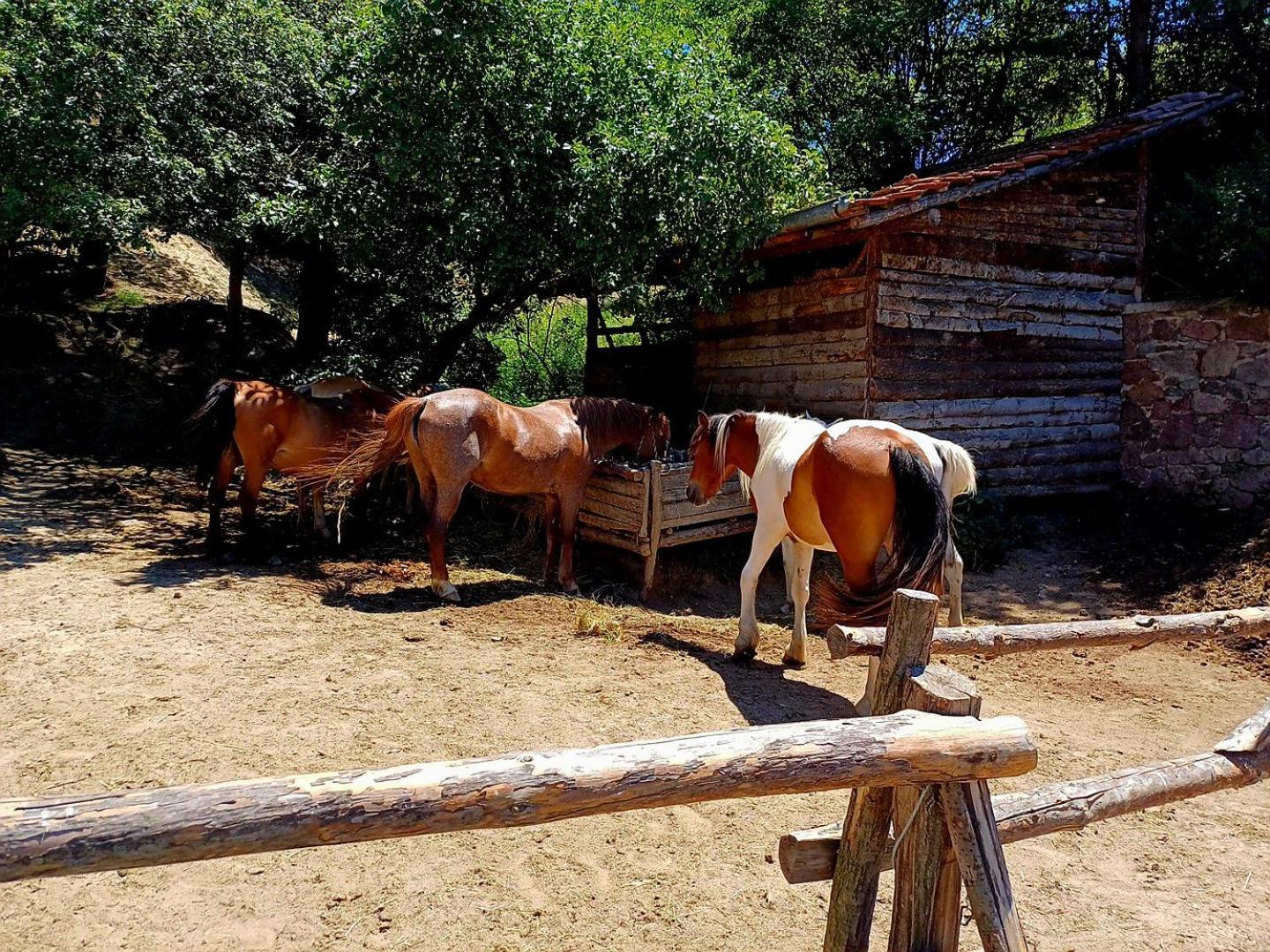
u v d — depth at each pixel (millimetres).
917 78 15109
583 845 3195
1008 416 8195
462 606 5910
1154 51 12203
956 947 1986
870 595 4008
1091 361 8547
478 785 1442
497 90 7598
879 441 4387
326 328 11930
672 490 6516
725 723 4219
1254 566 6402
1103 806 2314
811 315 8289
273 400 6801
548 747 3832
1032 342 8289
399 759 3641
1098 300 8531
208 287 15258
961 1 13953
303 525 7855
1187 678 5297
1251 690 5105
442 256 8375
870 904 2025
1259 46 10375
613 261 7527
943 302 7871
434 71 7527
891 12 13875
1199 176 9180
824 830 2113
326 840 1361
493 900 2867
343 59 7688
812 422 5176
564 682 4590
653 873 3059
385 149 7469
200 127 7945
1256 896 3078
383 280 10352
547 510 6715
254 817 1315
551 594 6367
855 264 7734
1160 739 4355
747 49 14805
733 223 7562
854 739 1689
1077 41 13141
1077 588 6984
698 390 9945
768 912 2879
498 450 6078
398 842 3145
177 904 2777
